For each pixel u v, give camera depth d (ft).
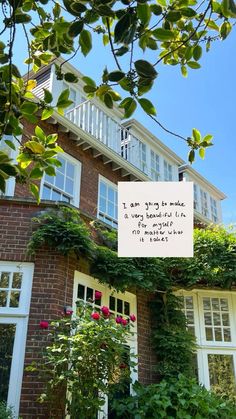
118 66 6.20
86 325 15.10
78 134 28.02
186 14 6.88
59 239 17.79
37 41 8.45
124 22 5.67
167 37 6.37
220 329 24.47
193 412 17.65
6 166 6.17
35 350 15.96
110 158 30.53
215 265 23.29
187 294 25.16
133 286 21.98
